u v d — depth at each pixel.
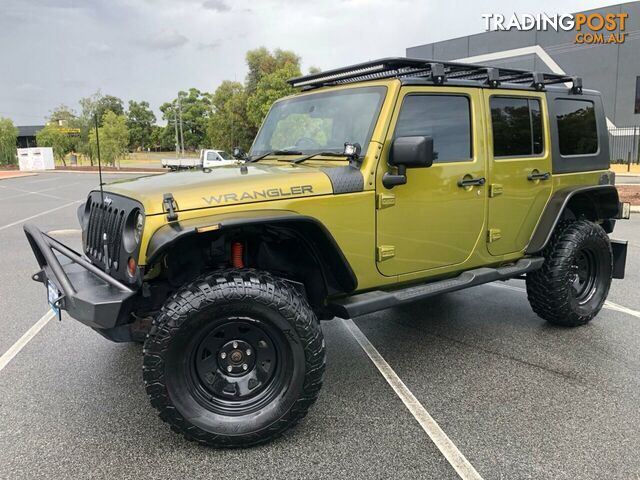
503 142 4.04
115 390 3.54
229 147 35.19
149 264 2.70
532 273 4.49
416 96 3.46
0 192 20.95
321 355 2.86
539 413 3.18
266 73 33.06
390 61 3.35
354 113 3.49
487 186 3.89
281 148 4.00
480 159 3.82
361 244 3.25
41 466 2.69
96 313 2.65
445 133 3.64
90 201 3.67
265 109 28.59
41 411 3.25
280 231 3.09
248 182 2.93
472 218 3.83
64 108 43.78
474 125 3.79
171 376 2.69
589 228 4.55
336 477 2.59
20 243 8.98
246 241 3.16
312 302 3.34
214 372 2.83
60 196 18.80
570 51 30.34
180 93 50.03
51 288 3.21
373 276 3.35
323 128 3.68
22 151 44.28
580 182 4.70
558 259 4.38
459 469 2.63
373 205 3.25
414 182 3.44
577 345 4.27
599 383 3.58
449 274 3.84
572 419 3.11
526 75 4.32
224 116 35.22
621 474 2.58
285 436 2.96
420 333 4.61
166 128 49.97
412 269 3.54
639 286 6.00
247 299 2.70
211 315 2.69
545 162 4.34
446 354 4.12
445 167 3.60
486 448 2.82
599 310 4.76
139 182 3.29
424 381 3.65
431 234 3.59
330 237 3.05
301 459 2.74
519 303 5.49
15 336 4.57
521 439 2.90
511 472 2.61
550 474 2.59
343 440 2.91
